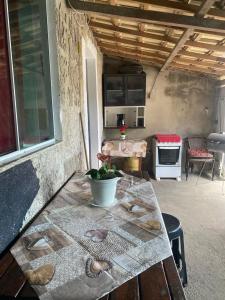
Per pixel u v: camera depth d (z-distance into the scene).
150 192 1.57
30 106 1.43
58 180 1.73
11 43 1.19
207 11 2.00
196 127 5.79
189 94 5.67
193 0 2.02
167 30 2.96
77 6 2.19
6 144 1.13
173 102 5.73
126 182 1.78
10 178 1.02
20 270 0.82
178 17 2.16
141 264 0.84
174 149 5.14
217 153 5.51
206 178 5.35
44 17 1.66
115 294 0.71
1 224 0.94
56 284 0.75
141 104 5.56
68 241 0.99
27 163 1.19
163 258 0.87
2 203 0.95
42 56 1.67
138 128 5.74
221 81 5.27
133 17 2.22
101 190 1.33
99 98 4.86
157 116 5.81
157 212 1.26
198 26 2.14
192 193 4.43
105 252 0.91
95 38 4.09
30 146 1.36
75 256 0.89
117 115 5.80
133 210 1.29
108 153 4.93
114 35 3.82
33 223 1.16
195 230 3.01
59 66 1.79
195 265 2.31
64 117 1.94
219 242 2.72
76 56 2.55
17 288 0.74
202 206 3.80
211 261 2.37
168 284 0.75
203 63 4.21
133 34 3.30
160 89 5.70
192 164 5.73
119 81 5.48
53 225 1.13
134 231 1.06
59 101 1.79
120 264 0.84
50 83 1.76
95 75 4.21
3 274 0.81
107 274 0.79
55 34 1.71
